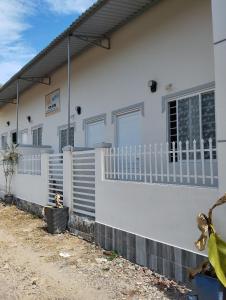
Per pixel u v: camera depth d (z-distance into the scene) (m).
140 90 11.00
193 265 5.73
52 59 14.95
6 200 15.66
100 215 8.51
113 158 8.13
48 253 8.29
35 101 19.56
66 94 15.87
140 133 11.05
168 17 9.87
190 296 5.06
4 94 21.58
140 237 7.02
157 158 6.75
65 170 10.50
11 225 11.66
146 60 10.71
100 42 12.88
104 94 12.91
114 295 5.75
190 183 5.95
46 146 17.48
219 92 5.29
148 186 6.80
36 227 11.09
